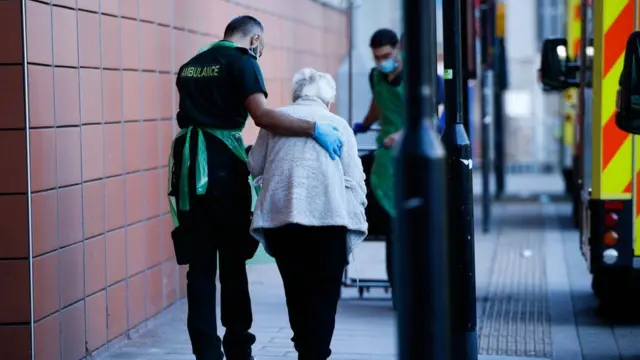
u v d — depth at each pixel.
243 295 11.55
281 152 10.77
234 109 11.19
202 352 11.19
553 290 18.70
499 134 35.34
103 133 13.12
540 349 13.88
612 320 15.91
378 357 13.19
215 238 11.31
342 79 17.83
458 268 11.29
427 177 7.08
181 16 16.30
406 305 7.16
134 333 14.23
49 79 11.54
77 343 12.30
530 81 49.00
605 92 14.95
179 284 16.34
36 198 11.23
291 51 23.11
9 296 11.12
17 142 11.02
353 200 10.81
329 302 10.84
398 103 15.54
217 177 11.09
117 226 13.59
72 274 12.16
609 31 14.95
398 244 7.18
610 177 14.99
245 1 19.69
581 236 17.03
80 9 12.40
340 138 10.73
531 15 48.94
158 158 15.29
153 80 15.07
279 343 14.03
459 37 11.17
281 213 10.66
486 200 26.83
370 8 20.42
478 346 14.02
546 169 48.88
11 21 10.95
